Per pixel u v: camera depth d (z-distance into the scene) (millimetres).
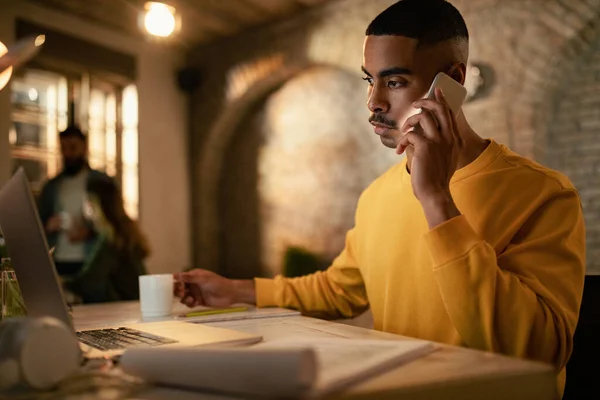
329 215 4262
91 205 2947
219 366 465
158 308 1168
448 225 775
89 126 4145
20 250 712
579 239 872
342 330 858
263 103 4695
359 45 3826
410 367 553
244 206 4809
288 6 4004
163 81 4711
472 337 770
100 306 1474
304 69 4340
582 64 2906
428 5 949
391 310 1033
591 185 2885
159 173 4621
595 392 1030
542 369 545
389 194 1104
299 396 431
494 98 3125
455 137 834
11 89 3613
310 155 4379
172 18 3203
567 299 803
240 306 1258
